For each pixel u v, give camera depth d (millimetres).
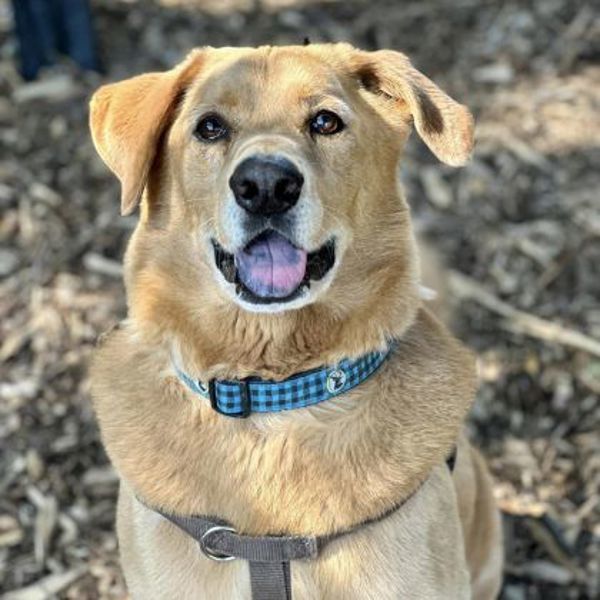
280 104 856
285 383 850
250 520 849
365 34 1949
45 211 1576
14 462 1283
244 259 829
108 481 1267
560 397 1356
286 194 806
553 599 1196
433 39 1925
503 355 1398
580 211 1582
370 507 843
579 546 1228
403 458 853
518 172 1648
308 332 851
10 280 1483
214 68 877
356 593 861
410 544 858
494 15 1964
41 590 1177
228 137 854
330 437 853
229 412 852
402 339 893
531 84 1810
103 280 1484
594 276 1495
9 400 1344
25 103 1758
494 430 1330
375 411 862
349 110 862
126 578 920
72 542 1216
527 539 1234
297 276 824
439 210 1601
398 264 874
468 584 937
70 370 1378
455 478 986
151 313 873
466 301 1465
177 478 854
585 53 1864
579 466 1292
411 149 1700
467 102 1780
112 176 1631
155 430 866
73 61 1820
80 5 1787
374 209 874
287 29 1960
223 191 822
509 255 1527
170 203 875
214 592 870
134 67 1854
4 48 1876
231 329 850
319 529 843
